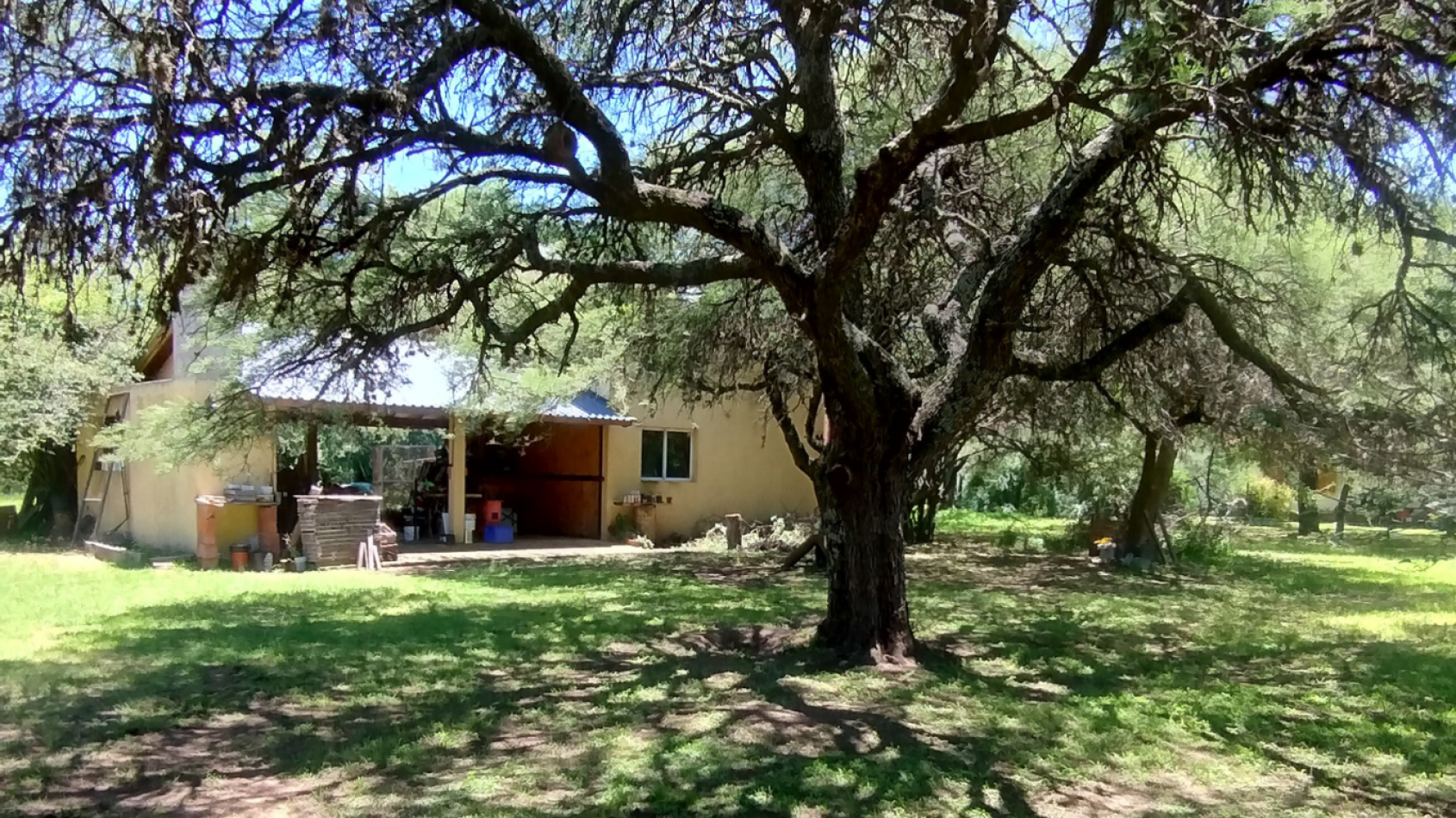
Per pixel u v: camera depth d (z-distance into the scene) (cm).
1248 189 670
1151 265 894
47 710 634
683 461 2161
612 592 1253
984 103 867
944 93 649
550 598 1187
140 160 432
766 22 799
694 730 583
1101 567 1623
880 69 767
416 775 504
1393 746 586
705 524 2145
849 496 794
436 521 2098
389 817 443
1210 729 617
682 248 1157
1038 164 1006
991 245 847
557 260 772
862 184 672
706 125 883
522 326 778
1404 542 2202
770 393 1296
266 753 542
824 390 792
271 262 613
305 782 495
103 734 579
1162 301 876
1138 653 881
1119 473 1819
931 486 1955
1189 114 659
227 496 1505
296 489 1886
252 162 501
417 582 1348
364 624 974
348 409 1380
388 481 2138
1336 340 1100
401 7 557
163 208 443
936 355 882
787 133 804
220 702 658
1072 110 841
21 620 991
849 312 882
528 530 2280
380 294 865
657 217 689
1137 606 1182
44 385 1623
